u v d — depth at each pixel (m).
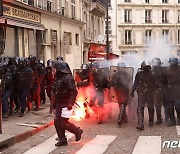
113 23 63.44
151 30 65.44
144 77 10.20
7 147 8.25
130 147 8.02
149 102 10.26
